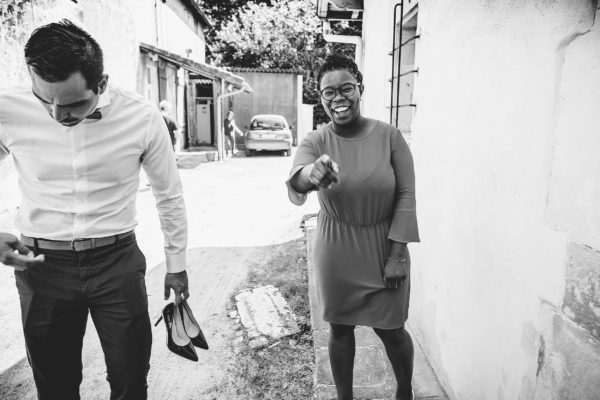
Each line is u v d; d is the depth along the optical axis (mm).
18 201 6598
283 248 5445
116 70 10336
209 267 4949
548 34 1475
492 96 1899
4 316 3748
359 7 6105
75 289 1807
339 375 2262
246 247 5586
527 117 1611
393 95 3764
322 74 1988
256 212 7422
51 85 1476
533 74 1569
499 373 1854
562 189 1398
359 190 1948
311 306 3697
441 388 2592
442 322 2572
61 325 1854
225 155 15922
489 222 1928
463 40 2238
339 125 2016
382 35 4426
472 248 2115
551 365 1463
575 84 1333
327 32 7992
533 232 1571
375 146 1990
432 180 2721
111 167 1791
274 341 3371
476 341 2084
